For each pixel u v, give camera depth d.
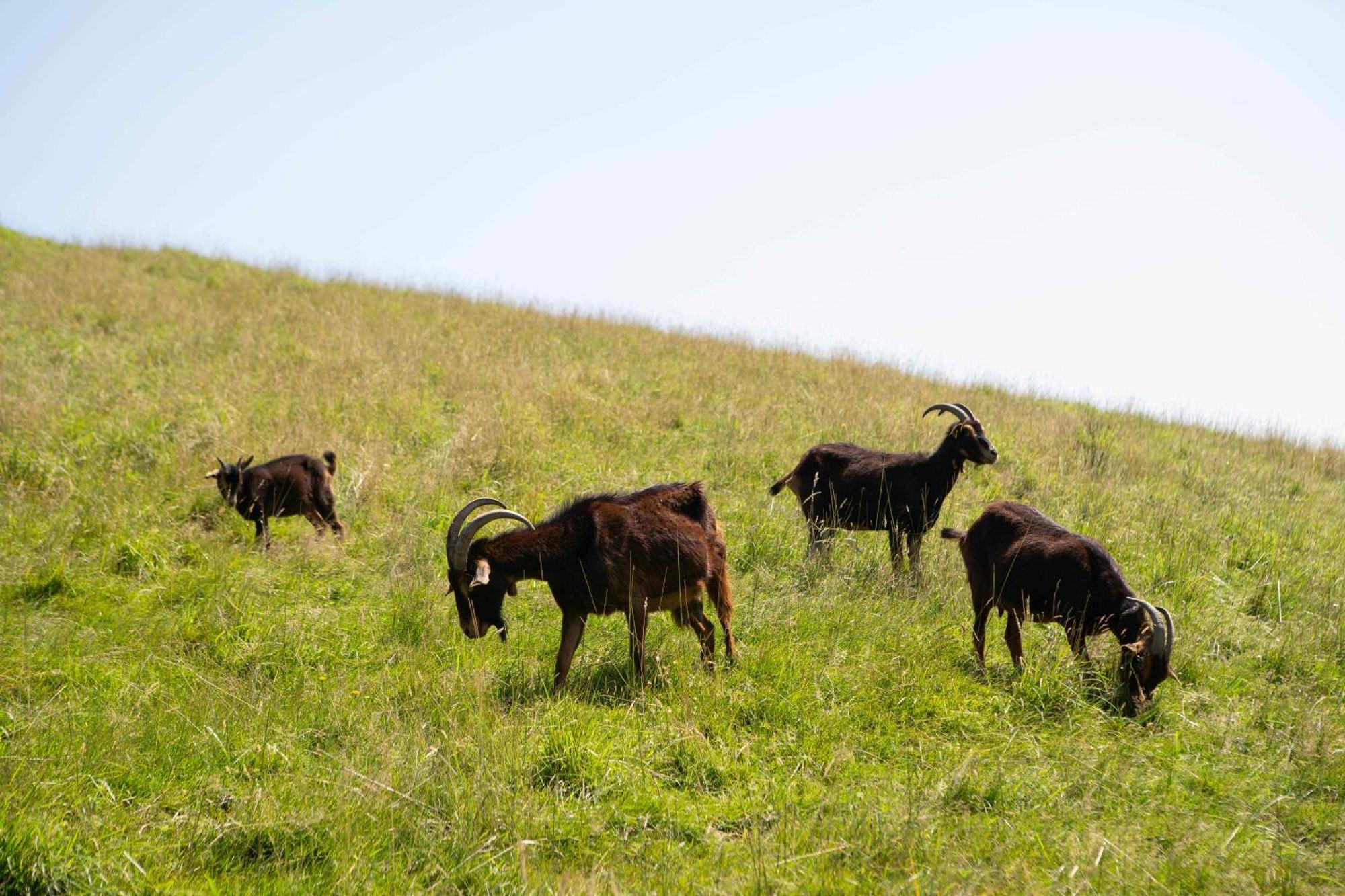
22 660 6.99
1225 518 11.47
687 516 7.48
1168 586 9.43
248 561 9.10
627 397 13.82
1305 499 12.85
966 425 9.39
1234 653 8.23
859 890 4.93
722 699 6.80
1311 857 5.35
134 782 5.66
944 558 9.66
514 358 15.09
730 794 5.92
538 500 10.38
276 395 12.77
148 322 16.27
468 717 6.45
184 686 6.91
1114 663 7.30
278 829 5.21
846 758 6.25
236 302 18.38
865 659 7.46
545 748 6.05
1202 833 5.52
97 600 8.23
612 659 7.57
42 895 4.61
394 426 12.09
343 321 16.81
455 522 7.38
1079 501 11.52
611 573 7.10
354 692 6.88
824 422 13.42
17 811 5.12
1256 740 6.73
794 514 10.52
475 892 4.94
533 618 8.32
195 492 10.13
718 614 7.60
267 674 7.34
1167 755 6.49
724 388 14.86
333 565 9.06
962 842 5.39
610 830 5.48
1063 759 6.35
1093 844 5.36
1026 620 7.94
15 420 11.04
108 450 10.87
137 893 4.69
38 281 18.42
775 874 5.03
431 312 18.86
